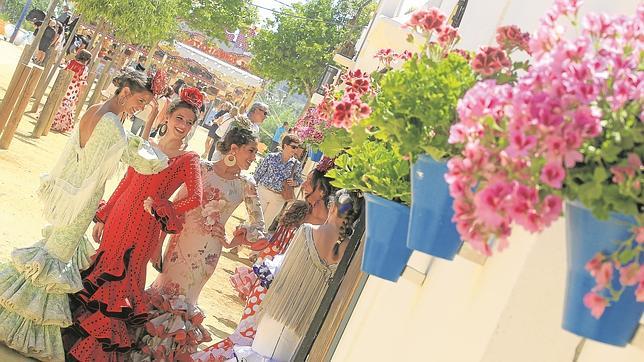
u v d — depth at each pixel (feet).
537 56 8.62
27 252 22.63
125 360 24.11
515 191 7.53
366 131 11.10
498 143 7.84
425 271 13.98
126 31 84.28
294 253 23.26
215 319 35.47
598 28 8.29
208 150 82.23
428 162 10.16
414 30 12.37
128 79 22.85
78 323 23.40
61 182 22.75
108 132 22.62
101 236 24.54
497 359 10.13
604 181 7.82
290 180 44.86
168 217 23.70
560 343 9.97
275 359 23.30
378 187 12.12
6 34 168.76
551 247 10.04
